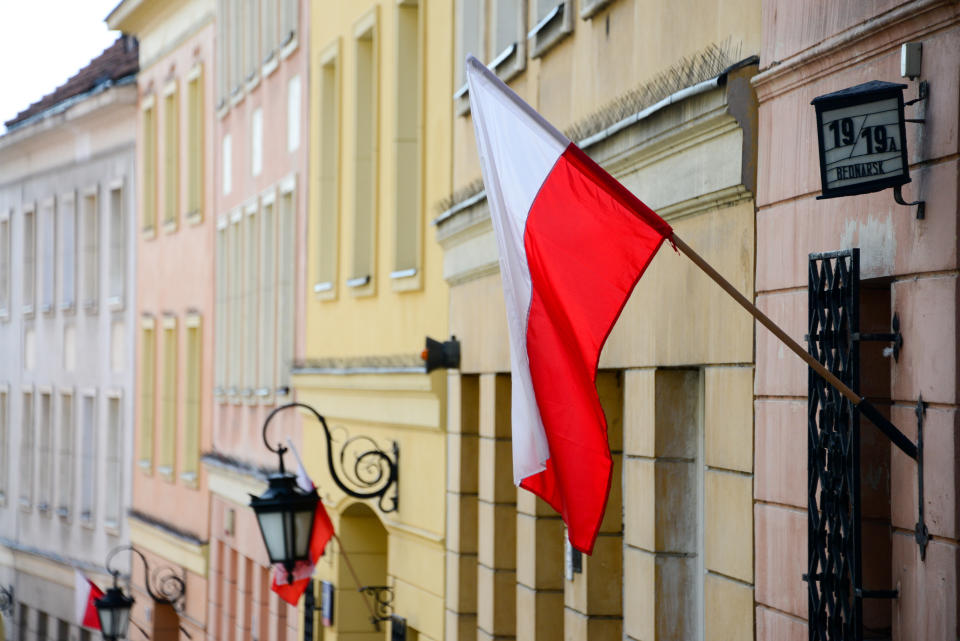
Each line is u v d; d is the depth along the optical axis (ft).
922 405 29.78
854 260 31.35
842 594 31.83
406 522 74.13
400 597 75.77
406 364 73.41
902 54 29.78
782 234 35.60
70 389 167.63
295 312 99.76
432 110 72.13
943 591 29.01
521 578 57.00
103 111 154.71
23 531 182.09
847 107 29.14
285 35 101.55
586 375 32.37
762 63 36.60
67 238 169.17
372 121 83.71
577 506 32.53
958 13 28.60
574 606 50.37
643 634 44.09
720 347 39.04
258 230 110.01
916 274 30.09
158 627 134.10
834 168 29.40
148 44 146.30
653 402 43.50
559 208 32.65
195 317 129.70
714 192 38.88
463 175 66.33
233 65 118.32
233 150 118.73
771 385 36.11
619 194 31.65
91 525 158.92
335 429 87.71
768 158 36.32
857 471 31.01
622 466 49.44
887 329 33.24
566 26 51.90
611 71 48.06
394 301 77.30
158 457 139.54
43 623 175.83
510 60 59.31
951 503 28.81
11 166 188.65
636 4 45.75
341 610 85.87
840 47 32.53
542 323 33.01
